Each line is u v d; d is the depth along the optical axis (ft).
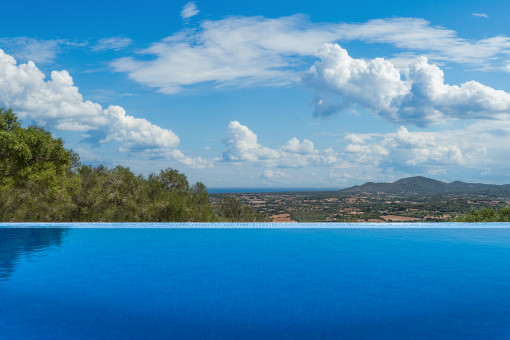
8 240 24.04
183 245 22.95
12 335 9.92
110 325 10.58
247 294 13.43
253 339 9.66
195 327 10.43
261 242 23.93
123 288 14.12
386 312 11.68
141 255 20.08
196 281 15.15
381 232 27.37
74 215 41.01
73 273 16.31
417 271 16.94
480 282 15.19
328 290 13.98
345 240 24.58
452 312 11.68
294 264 18.25
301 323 10.77
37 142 37.14
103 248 21.86
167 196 44.50
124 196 42.01
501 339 9.83
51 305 12.25
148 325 10.56
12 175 36.22
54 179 37.29
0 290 13.79
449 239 25.05
